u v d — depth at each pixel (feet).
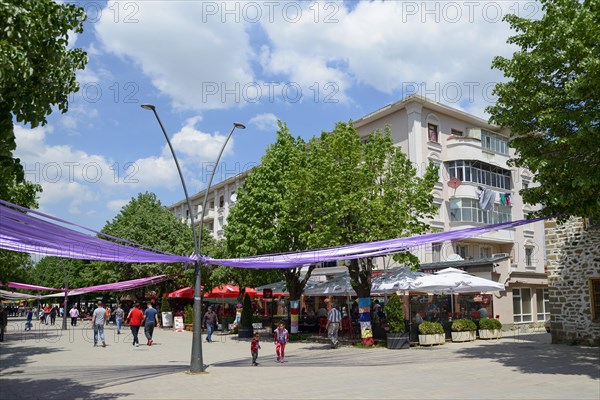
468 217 112.88
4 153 27.61
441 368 47.93
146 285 127.65
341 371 47.19
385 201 67.51
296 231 79.71
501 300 102.01
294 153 83.97
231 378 43.60
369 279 71.67
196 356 47.26
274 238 81.15
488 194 115.14
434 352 61.98
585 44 41.65
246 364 53.47
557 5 45.01
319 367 50.34
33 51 28.17
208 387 39.04
